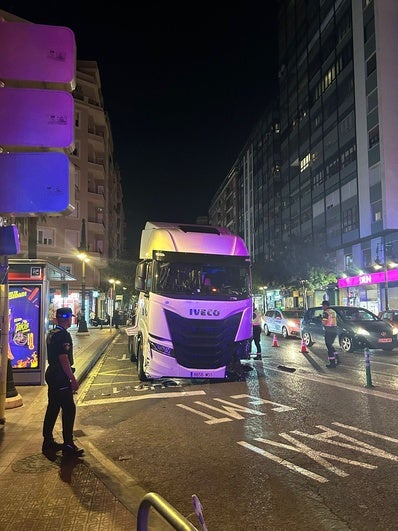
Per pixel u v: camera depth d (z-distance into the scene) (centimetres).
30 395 895
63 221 4559
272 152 6994
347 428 645
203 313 974
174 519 178
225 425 680
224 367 980
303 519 379
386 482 452
